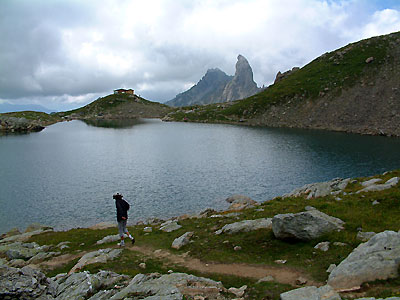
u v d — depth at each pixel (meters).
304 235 18.64
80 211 47.41
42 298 12.56
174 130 185.25
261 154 94.50
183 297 11.30
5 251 25.45
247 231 22.33
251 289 12.77
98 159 92.56
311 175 66.31
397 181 28.55
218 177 67.12
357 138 125.75
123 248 22.61
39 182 64.88
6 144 133.38
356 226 19.23
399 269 11.09
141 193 56.19
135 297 11.66
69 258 22.44
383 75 181.25
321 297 9.84
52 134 178.00
